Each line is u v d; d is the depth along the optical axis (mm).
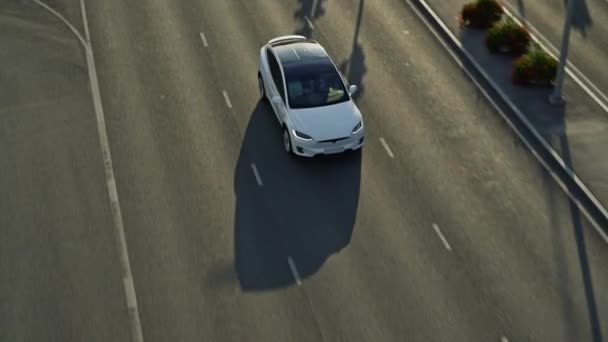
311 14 27828
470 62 24922
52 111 22266
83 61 24766
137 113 22234
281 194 19281
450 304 16172
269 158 20547
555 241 17859
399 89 23531
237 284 16609
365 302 16203
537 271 17031
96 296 16312
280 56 21609
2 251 17422
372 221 18422
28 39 25922
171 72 24234
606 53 25438
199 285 16578
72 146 20812
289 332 15508
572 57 25156
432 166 20250
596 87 23547
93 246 17609
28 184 19438
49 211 18609
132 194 19156
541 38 26266
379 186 19562
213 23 27156
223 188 19406
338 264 17172
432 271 16984
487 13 26500
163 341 15305
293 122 20062
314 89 20766
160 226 18172
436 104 22859
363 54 25359
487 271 17000
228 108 22516
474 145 21094
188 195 19156
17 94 23047
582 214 18688
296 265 17156
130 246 17594
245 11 28000
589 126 21688
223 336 15422
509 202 19047
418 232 18078
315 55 21703
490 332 15547
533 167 20297
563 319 15867
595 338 15461
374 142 21141
